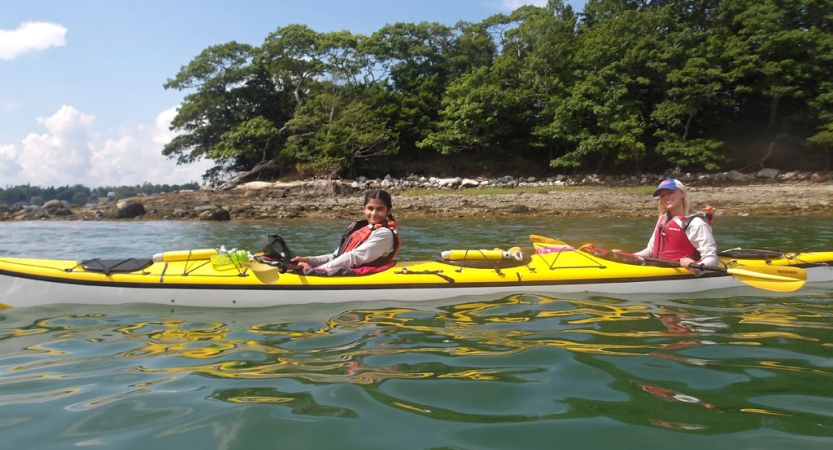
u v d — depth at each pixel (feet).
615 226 40.14
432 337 11.44
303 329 12.16
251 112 110.83
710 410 7.79
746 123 94.89
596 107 84.89
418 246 28.86
